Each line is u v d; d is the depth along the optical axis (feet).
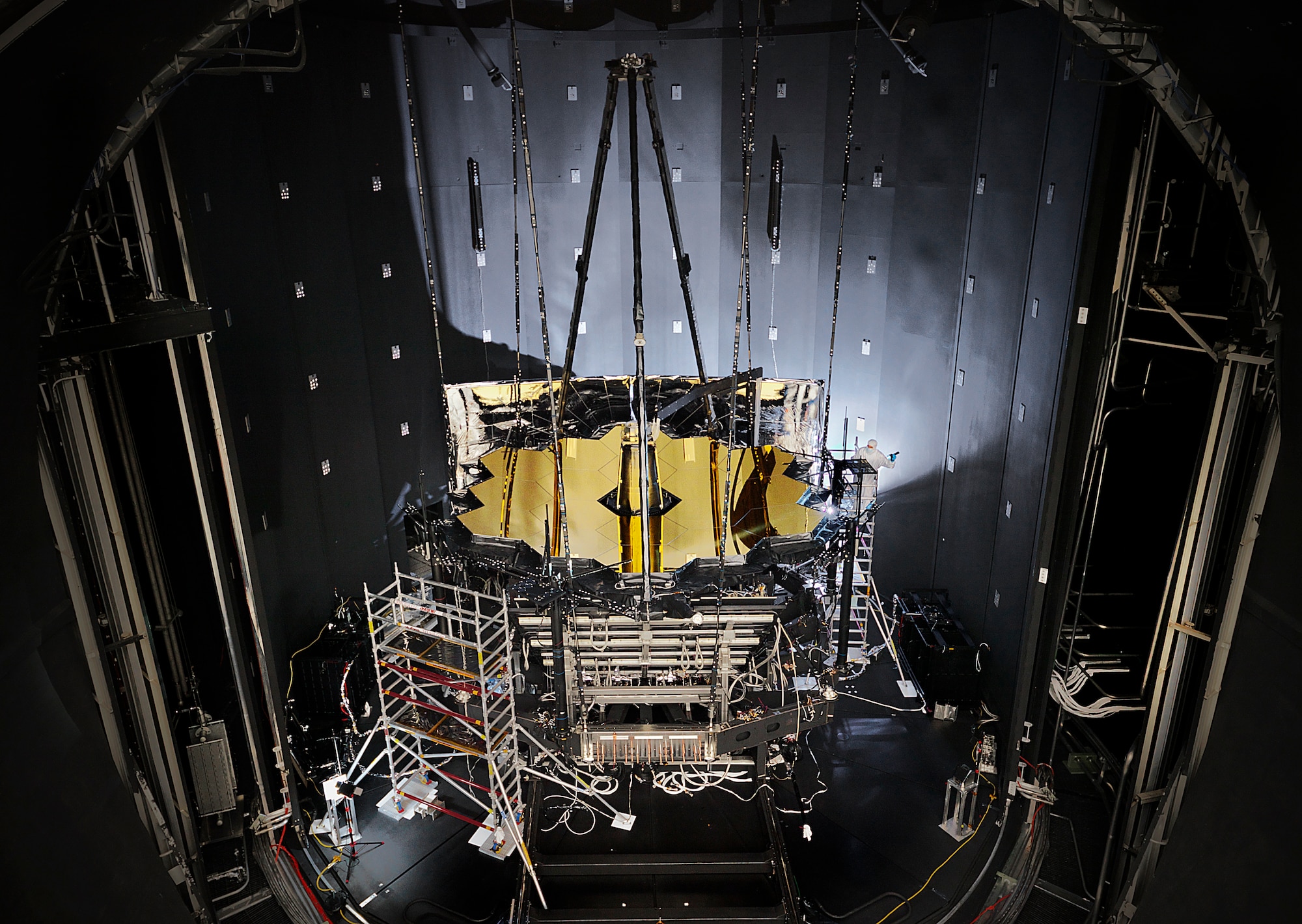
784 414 68.49
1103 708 55.11
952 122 65.41
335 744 61.62
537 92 76.28
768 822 54.54
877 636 76.59
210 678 61.93
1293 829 32.86
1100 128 47.80
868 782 61.62
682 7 74.74
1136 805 48.19
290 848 56.39
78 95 33.45
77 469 43.06
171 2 33.68
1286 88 32.09
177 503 56.95
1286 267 34.35
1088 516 59.00
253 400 61.62
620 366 85.05
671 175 79.87
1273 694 34.94
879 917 51.83
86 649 39.45
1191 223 50.88
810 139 75.00
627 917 48.67
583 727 52.70
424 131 73.00
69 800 35.06
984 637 66.80
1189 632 44.80
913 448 74.74
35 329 35.29
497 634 53.36
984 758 59.11
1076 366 50.42
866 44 70.03
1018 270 59.41
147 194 46.60
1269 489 36.83
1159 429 56.75
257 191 60.95
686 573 53.88
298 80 63.52
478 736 56.18
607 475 61.98
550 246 80.53
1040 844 54.85
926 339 71.31
